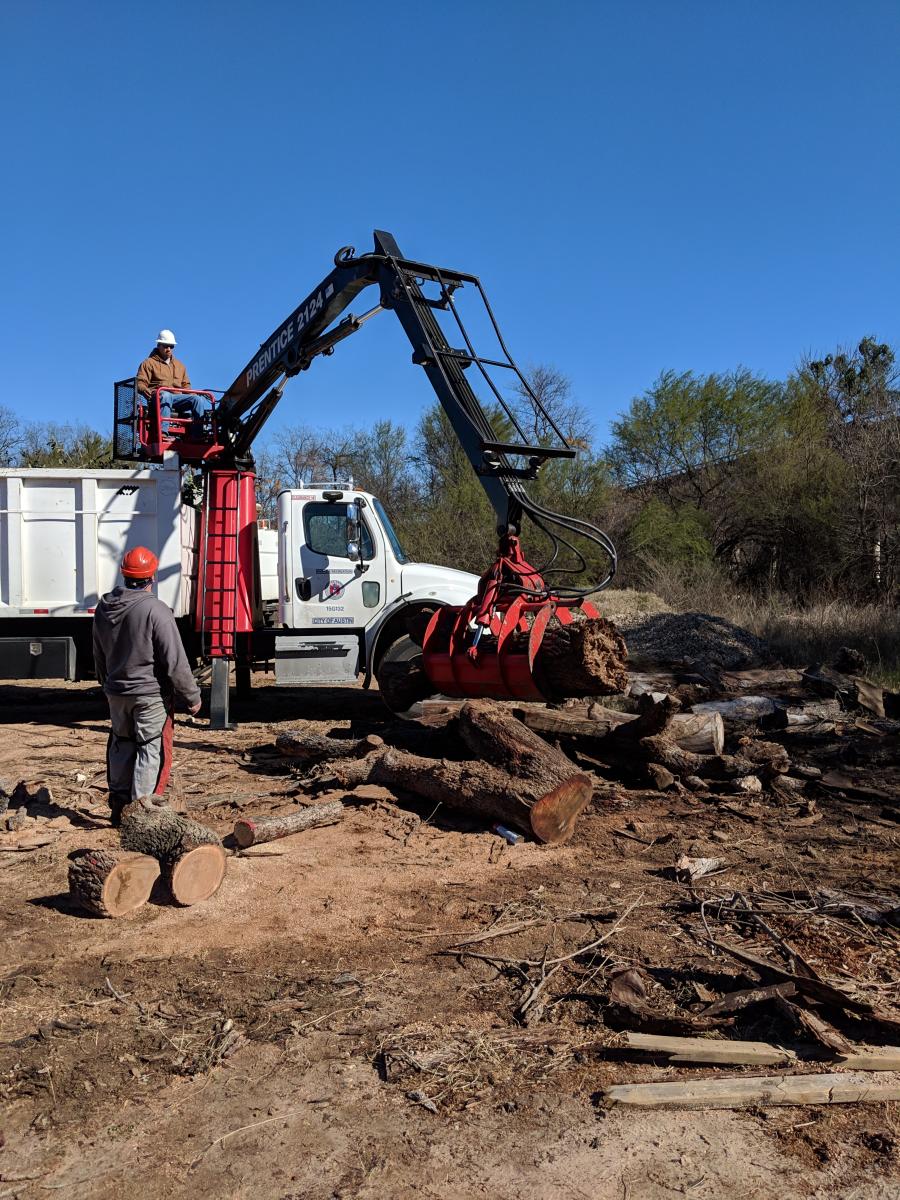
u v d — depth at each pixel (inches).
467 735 257.3
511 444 288.4
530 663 270.5
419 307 317.7
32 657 415.5
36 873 216.1
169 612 233.5
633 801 273.6
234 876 211.6
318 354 381.7
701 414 1197.1
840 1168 109.3
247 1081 129.1
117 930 182.4
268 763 322.7
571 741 309.0
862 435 935.0
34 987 157.9
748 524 1039.6
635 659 528.1
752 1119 119.2
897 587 839.7
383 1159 112.0
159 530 419.2
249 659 426.0
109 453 1072.8
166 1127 118.7
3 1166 111.1
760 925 177.9
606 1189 106.4
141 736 236.8
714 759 287.1
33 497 415.8
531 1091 126.1
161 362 438.6
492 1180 108.3
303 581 418.0
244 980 159.9
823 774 297.6
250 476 431.2
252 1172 110.0
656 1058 133.3
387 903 195.6
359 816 256.1
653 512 1066.7
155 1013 148.2
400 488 1397.6
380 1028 143.2
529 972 161.6
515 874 212.8
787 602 850.1
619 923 181.3
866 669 484.7
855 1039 138.1
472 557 1072.2
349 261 352.8
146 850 197.2
